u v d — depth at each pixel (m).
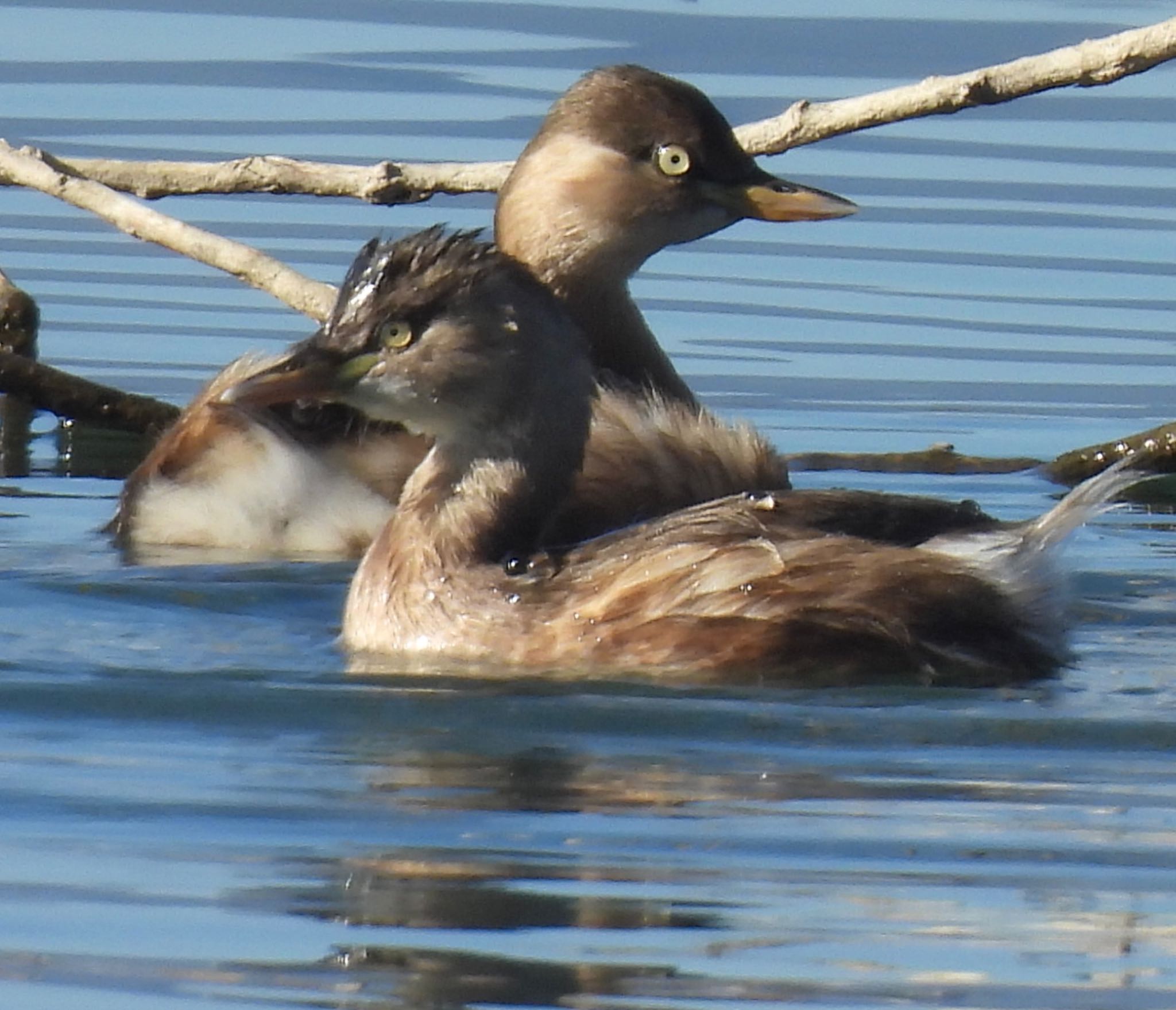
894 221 20.11
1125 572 14.27
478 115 20.50
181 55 21.80
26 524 15.21
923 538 12.27
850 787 10.53
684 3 22.73
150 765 10.76
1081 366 18.39
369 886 9.48
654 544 12.32
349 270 13.48
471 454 12.99
